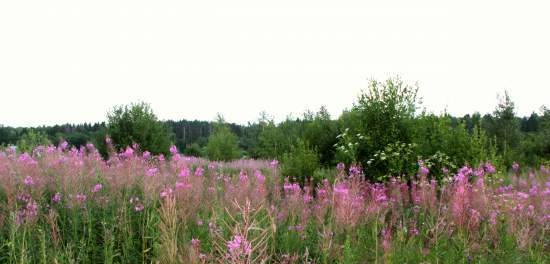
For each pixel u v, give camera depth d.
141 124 16.27
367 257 5.89
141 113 16.48
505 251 6.05
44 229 5.35
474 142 11.83
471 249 6.02
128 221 5.57
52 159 8.01
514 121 24.05
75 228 5.24
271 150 24.52
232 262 2.61
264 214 6.39
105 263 4.70
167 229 3.86
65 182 6.38
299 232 6.28
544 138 23.00
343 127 13.48
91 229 5.45
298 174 11.46
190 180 6.68
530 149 23.22
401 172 10.85
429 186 8.51
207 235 5.26
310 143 16.41
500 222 7.21
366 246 6.25
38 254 4.74
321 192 7.47
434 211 7.19
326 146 16.08
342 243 5.96
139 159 8.33
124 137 16.11
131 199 6.07
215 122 30.08
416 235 6.68
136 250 5.15
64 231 5.57
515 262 5.68
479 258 5.70
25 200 5.86
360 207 6.46
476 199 7.35
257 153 28.12
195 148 37.81
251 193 6.83
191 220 5.87
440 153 11.07
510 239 6.34
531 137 24.78
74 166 7.21
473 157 11.33
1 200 6.01
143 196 6.49
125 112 16.42
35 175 6.85
